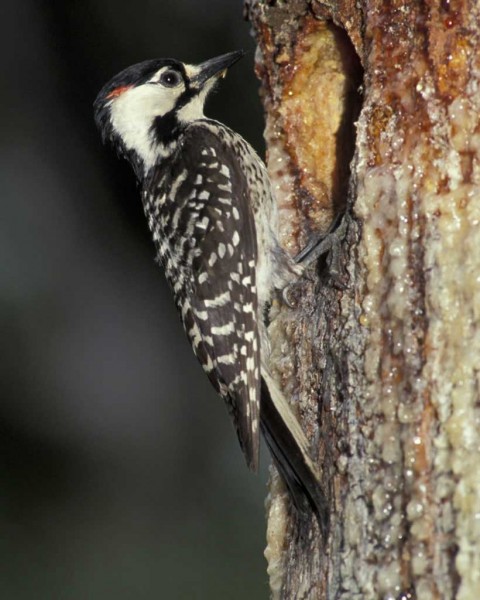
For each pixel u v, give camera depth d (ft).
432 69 27.45
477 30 27.20
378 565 26.76
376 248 27.73
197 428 53.83
